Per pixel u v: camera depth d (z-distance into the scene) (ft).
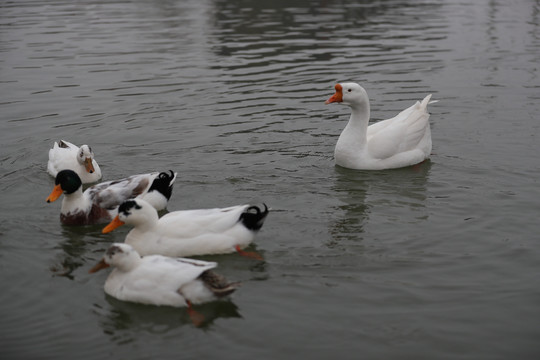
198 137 37.50
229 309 20.85
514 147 36.01
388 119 37.17
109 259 21.57
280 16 71.77
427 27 66.23
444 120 40.63
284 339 19.25
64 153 32.63
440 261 23.80
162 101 43.62
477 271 23.07
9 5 77.46
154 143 36.63
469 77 49.06
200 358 18.42
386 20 70.03
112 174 32.73
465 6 78.48
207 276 21.09
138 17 70.54
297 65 52.03
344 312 20.57
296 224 26.96
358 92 32.83
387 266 23.45
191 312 20.77
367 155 33.60
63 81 47.70
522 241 25.27
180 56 54.44
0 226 26.89
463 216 27.71
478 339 19.20
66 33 62.28
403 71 50.52
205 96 44.60
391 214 28.04
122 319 20.47
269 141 37.06
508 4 79.30
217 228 24.38
